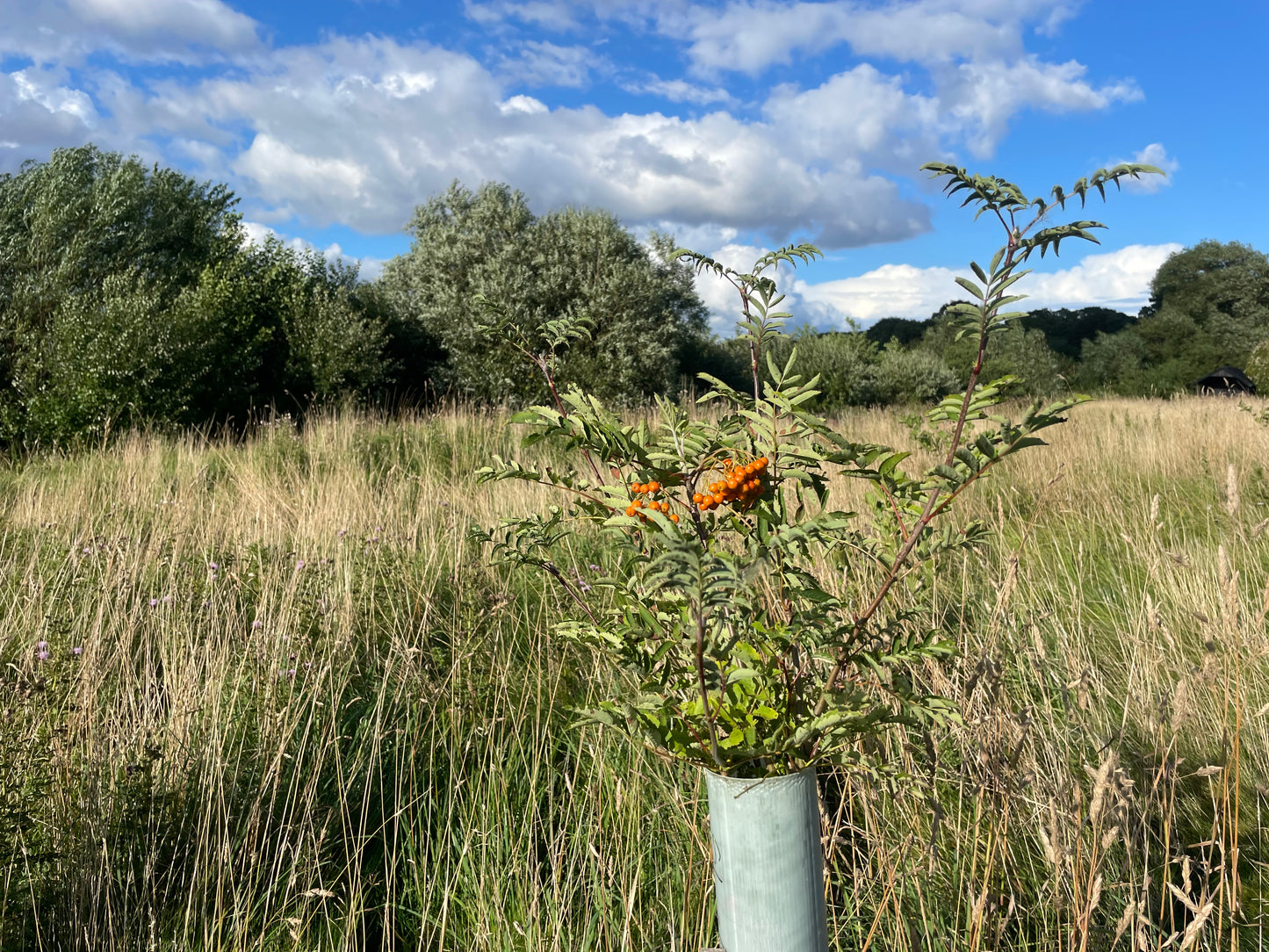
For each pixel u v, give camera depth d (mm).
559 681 3244
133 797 2312
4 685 2498
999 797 2193
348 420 9414
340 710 3082
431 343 18828
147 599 3682
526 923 2111
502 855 2443
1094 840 1867
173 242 17203
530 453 8375
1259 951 2027
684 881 2234
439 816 2527
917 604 2547
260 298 16219
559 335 1606
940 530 1597
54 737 2432
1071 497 6129
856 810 2596
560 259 17656
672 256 1562
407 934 2289
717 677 1343
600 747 2697
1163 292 52219
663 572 1128
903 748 2258
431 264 19156
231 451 8539
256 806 2348
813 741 1408
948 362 31062
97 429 11102
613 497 1439
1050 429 9164
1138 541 4605
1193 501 6234
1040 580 4180
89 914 2105
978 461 1251
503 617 3805
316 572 3920
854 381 24297
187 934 2084
